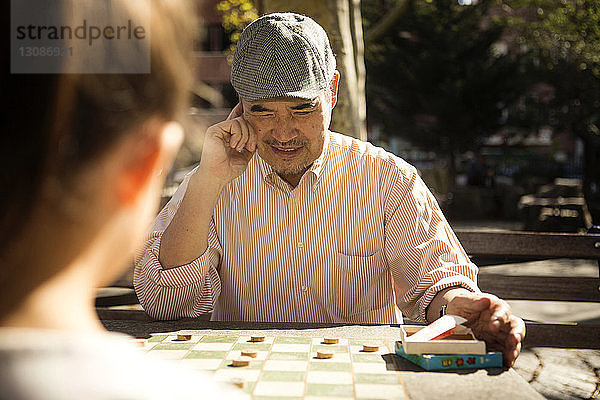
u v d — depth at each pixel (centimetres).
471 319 151
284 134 193
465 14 1719
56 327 42
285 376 119
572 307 559
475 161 1952
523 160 2258
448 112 1700
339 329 164
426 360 125
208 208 184
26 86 42
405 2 857
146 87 45
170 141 47
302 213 212
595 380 333
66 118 43
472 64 1694
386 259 215
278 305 215
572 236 258
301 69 187
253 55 188
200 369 124
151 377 42
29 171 42
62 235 44
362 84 441
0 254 43
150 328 164
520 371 349
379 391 112
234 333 158
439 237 205
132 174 46
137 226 48
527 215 1150
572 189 1217
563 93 1738
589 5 1165
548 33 1518
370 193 213
